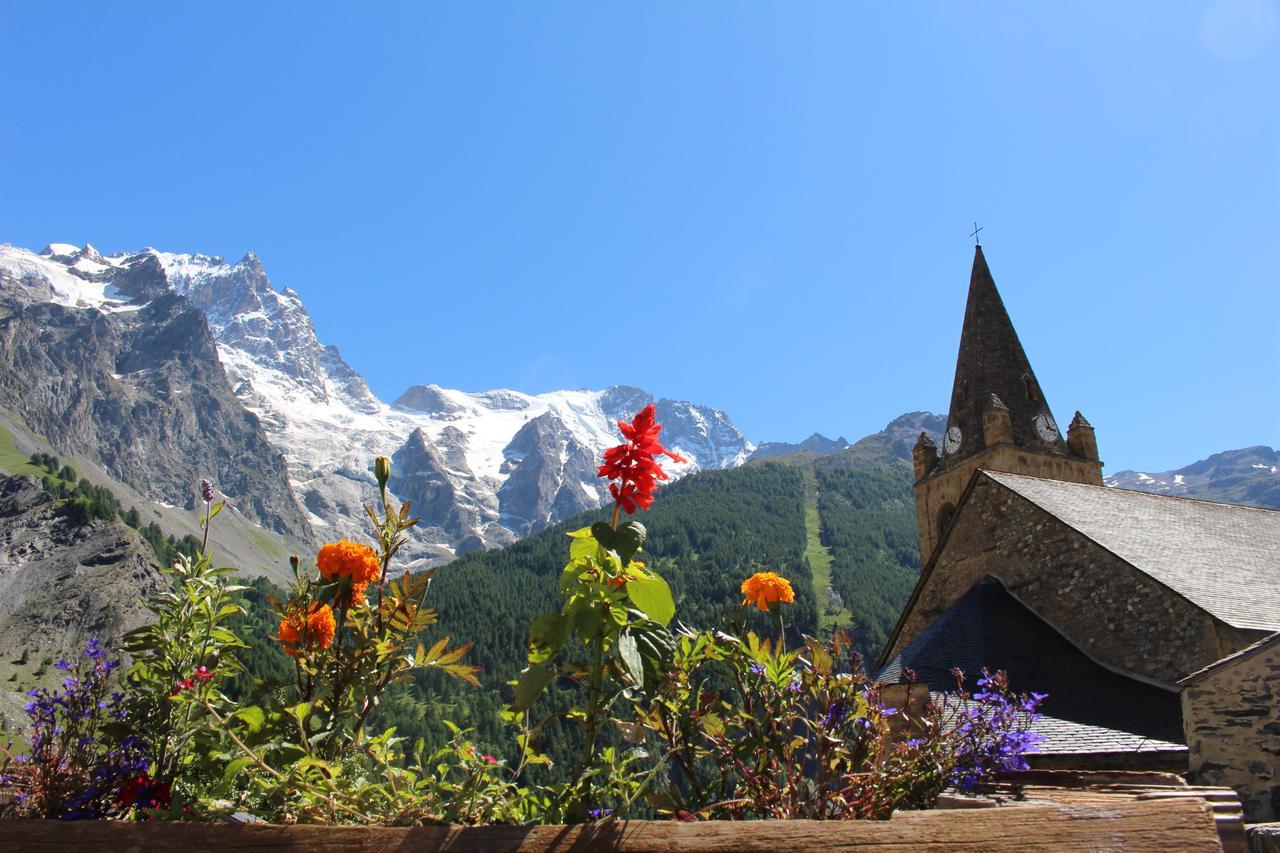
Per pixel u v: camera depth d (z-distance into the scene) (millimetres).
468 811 4359
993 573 23750
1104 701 18000
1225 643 17484
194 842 3229
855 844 3299
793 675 5527
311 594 5223
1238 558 23266
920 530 40469
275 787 4270
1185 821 3396
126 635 5055
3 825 3248
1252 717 12023
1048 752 15000
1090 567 20812
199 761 4867
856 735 5488
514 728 5703
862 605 169500
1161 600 18922
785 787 4770
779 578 5992
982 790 5754
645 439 4637
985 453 37219
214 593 5242
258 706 4879
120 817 4637
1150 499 28062
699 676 5703
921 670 20297
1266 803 11641
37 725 4719
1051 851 3311
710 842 3295
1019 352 40938
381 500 5496
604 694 4492
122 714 4957
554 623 4418
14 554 195875
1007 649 20031
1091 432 39312
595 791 4613
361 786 4297
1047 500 23578
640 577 4430
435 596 150250
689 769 5176
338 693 4898
